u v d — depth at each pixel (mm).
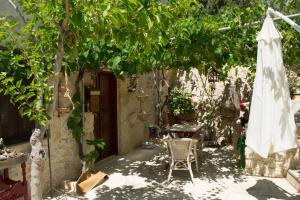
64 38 2912
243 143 6551
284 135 4047
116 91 7875
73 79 5719
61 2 2760
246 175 6113
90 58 5121
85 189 5191
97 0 2479
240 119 7762
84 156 5691
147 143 8883
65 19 2680
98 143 5844
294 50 5523
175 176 6082
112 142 7945
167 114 9852
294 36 5359
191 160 5961
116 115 7918
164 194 5074
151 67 5469
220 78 8406
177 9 3219
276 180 5773
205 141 9094
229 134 9180
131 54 4602
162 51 4891
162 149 8570
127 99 8273
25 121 4578
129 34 2750
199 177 6000
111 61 5047
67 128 5609
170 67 5832
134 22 2580
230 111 8562
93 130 6688
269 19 4164
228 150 8430
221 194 5043
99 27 2652
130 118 8367
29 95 3037
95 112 7199
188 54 4883
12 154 3607
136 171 6445
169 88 10219
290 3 5258
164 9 2797
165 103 9719
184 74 9969
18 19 4305
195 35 4723
